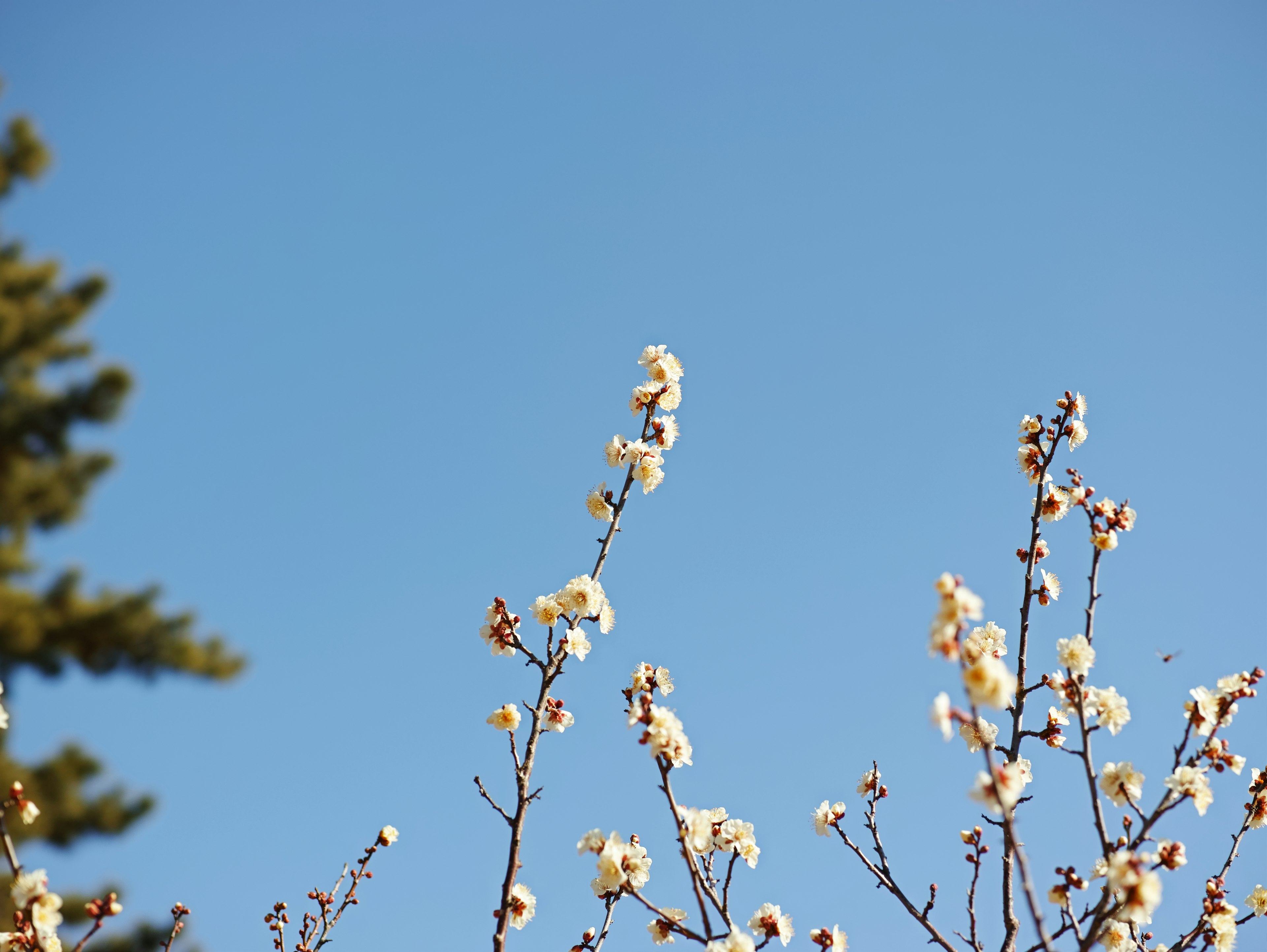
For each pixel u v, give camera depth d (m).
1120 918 3.86
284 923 6.41
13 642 9.50
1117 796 4.38
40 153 12.09
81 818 9.44
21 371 11.34
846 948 4.58
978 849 5.04
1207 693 4.39
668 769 4.08
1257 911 5.00
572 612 5.33
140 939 9.15
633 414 5.92
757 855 4.89
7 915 5.61
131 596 10.03
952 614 3.39
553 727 5.12
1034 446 5.77
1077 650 4.52
